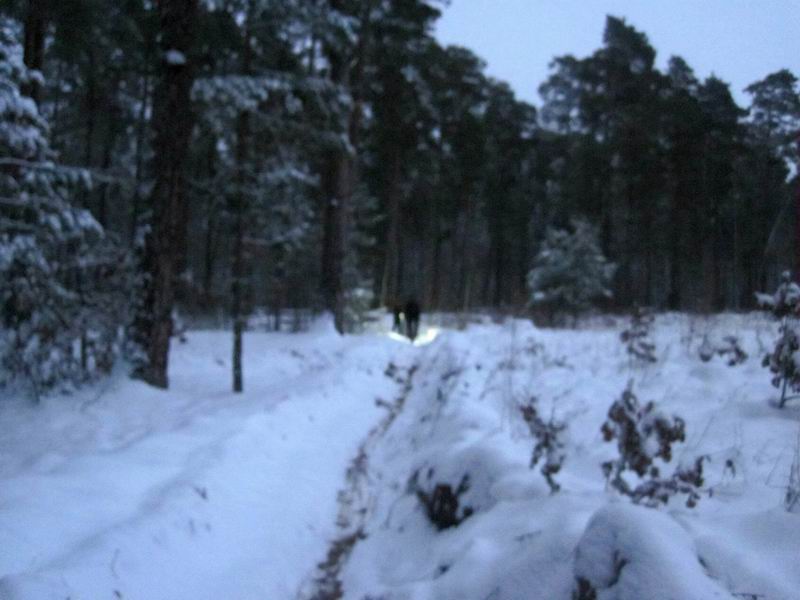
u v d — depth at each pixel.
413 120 28.12
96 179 8.70
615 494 3.58
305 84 11.50
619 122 31.64
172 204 8.74
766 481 3.69
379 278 34.22
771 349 7.65
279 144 11.89
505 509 3.80
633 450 3.32
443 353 11.44
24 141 6.59
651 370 7.41
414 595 3.34
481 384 7.55
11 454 5.64
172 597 3.30
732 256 22.17
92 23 10.95
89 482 4.31
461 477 4.43
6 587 2.79
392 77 25.28
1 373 7.34
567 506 3.46
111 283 8.41
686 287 31.28
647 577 2.21
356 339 16.14
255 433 6.11
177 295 16.08
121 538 3.49
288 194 15.66
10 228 7.08
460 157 33.88
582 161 31.42
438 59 30.14
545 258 21.91
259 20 9.91
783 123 10.42
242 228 9.49
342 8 15.55
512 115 39.97
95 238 8.05
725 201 23.52
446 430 5.99
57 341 7.67
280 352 13.21
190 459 5.15
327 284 17.05
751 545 2.70
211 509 4.28
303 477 5.63
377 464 6.49
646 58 34.16
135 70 13.05
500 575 3.09
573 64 37.12
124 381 8.24
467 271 39.38
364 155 30.00
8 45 6.75
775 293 5.18
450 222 41.22
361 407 8.77
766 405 5.23
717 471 4.03
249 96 9.30
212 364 11.73
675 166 28.31
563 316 21.20
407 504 4.98
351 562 4.33
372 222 23.75
